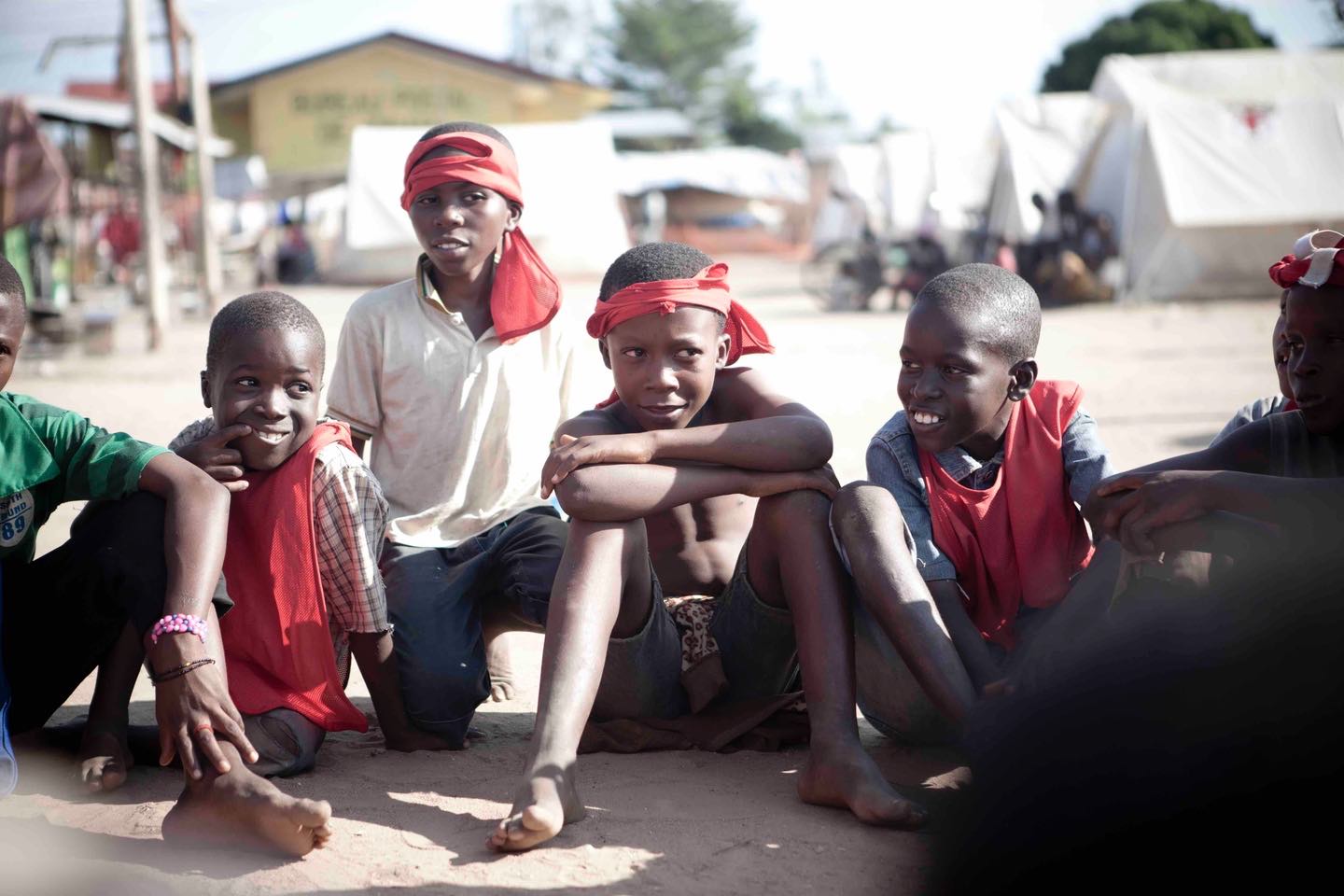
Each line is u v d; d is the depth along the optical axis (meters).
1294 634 2.00
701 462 2.99
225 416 3.03
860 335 17.77
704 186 45.56
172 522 2.83
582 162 25.42
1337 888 1.87
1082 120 22.23
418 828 2.73
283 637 3.07
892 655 3.03
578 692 2.74
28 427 2.93
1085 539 3.18
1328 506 2.48
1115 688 2.05
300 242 28.97
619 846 2.61
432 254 3.65
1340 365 2.67
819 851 2.57
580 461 2.88
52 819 2.77
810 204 50.31
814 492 3.00
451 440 3.67
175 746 2.67
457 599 3.41
